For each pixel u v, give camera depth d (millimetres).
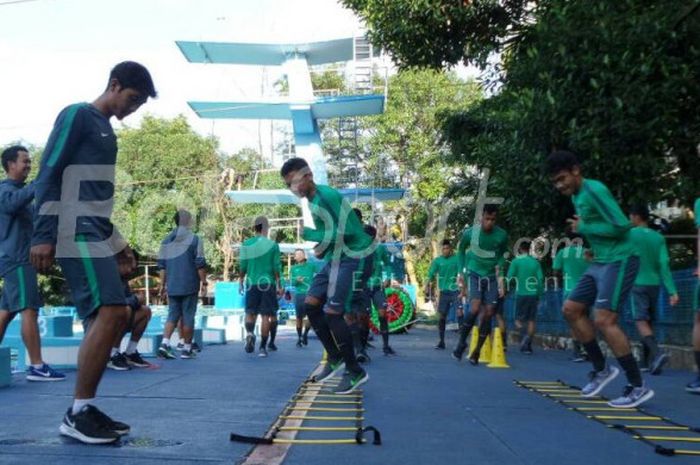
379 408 5969
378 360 11250
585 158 10500
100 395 6281
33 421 4895
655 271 9289
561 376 8727
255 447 4277
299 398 6324
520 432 4988
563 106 10430
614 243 6238
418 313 32500
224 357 10781
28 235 6906
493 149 12805
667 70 10016
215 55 21203
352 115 22281
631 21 10109
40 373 6965
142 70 4488
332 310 6602
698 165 10750
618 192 10328
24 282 6855
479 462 4090
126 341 9109
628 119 10031
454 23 14812
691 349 9711
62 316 9617
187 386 6957
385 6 14766
